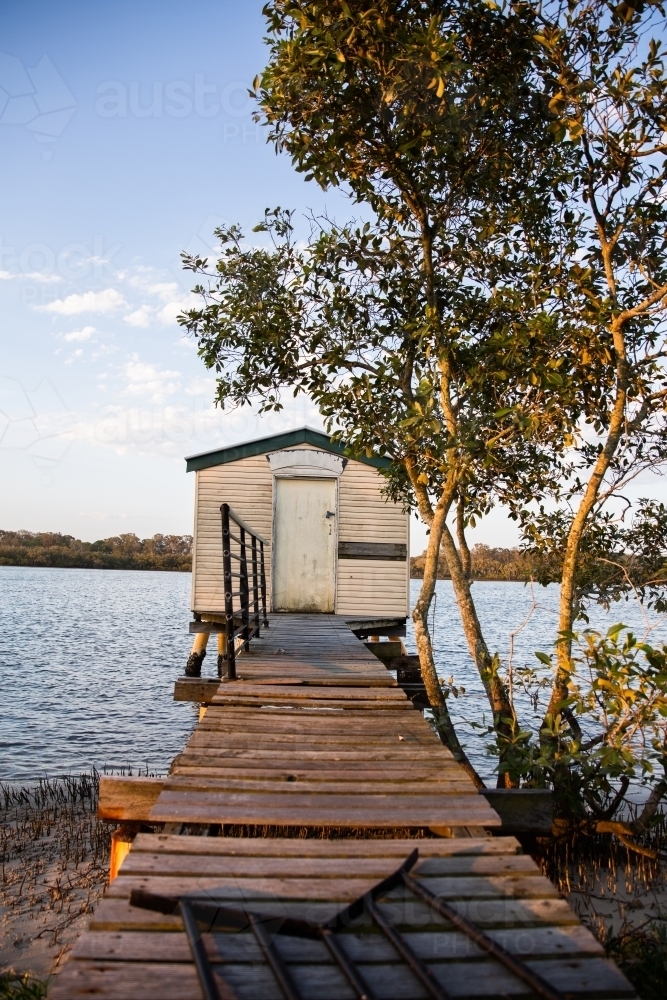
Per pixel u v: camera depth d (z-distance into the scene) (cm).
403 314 737
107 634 3438
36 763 1180
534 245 684
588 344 607
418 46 528
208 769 414
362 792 386
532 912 260
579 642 563
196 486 1230
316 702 580
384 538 1250
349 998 210
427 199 700
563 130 573
